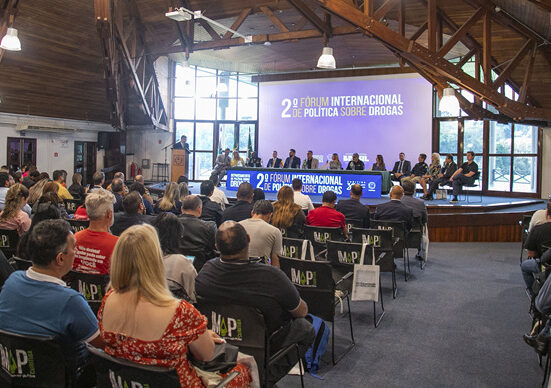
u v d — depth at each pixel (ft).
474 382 10.12
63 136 53.93
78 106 50.62
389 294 16.98
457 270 20.98
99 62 43.75
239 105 58.90
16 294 6.07
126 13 36.78
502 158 43.37
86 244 9.34
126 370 5.34
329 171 35.53
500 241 29.48
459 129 44.86
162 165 60.49
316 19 29.45
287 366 8.32
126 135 58.80
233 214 15.71
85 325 6.02
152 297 5.29
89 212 9.37
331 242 13.10
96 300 8.89
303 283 10.64
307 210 21.27
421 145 45.55
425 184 36.06
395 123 46.32
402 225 17.98
